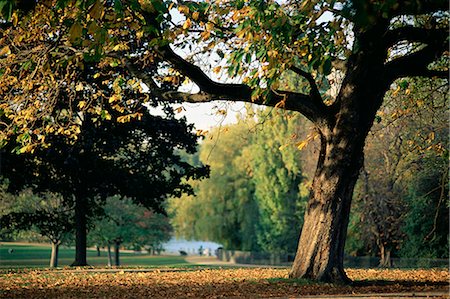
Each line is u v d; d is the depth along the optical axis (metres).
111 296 14.84
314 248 17.38
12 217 34.81
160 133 33.09
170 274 20.88
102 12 13.89
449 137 27.20
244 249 72.50
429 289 16.03
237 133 73.75
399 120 26.98
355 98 16.70
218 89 16.98
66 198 34.28
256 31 13.85
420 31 16.06
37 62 18.38
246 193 72.12
